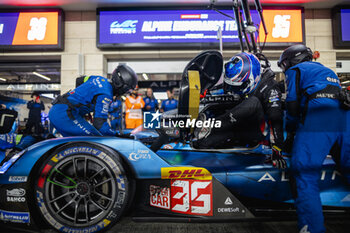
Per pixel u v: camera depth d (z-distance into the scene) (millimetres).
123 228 1360
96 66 5391
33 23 5438
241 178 1266
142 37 5285
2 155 1568
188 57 5348
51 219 1193
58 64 5824
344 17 5051
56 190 1247
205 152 1372
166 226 1384
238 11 2453
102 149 1222
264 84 1421
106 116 1466
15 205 1235
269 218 1259
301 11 5117
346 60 5188
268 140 1420
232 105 1490
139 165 1271
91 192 1218
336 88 1235
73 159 1226
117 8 5258
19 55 5559
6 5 5426
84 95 1528
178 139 1428
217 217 1247
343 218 1277
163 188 1276
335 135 1194
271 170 1281
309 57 1434
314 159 1171
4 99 1623
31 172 1244
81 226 1192
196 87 1346
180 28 5250
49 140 1342
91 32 5504
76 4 5312
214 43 5223
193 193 1259
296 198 1188
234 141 1454
